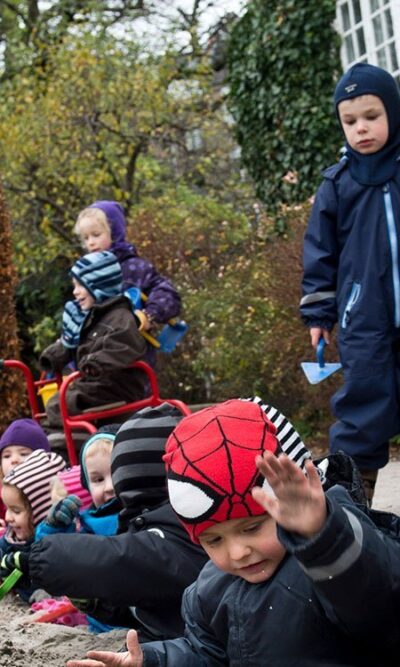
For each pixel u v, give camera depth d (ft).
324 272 18.15
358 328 17.40
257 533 9.17
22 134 50.31
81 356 22.00
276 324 34.71
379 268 17.42
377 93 17.48
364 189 17.69
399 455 29.45
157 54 52.39
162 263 44.06
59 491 14.92
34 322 55.77
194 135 56.90
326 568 8.08
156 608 12.59
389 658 9.17
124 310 22.03
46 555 12.10
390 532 9.47
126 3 63.57
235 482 9.05
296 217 35.86
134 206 49.88
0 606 17.12
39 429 20.31
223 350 37.35
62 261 54.70
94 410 21.88
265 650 9.27
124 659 9.18
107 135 51.88
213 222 45.60
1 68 64.59
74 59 50.75
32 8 65.98
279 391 36.83
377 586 8.35
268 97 43.32
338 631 9.09
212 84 58.18
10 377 30.37
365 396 17.28
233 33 45.03
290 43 41.96
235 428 9.31
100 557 12.11
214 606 9.75
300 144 42.42
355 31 40.45
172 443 9.52
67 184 51.78
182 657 9.86
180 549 12.44
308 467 7.92
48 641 13.94
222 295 38.73
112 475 13.62
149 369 21.95
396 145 17.65
